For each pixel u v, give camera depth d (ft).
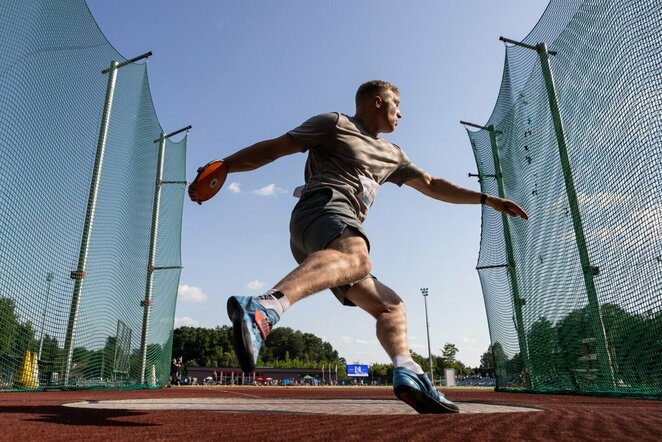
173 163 36.86
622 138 13.76
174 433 4.07
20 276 17.72
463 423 4.85
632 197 13.33
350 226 6.07
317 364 338.75
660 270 12.10
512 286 24.40
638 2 12.94
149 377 31.96
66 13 19.86
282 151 6.69
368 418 5.65
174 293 38.04
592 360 16.42
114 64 24.81
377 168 7.28
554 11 18.83
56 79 19.19
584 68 16.19
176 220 37.88
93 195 22.89
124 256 26.73
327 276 5.41
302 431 4.22
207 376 256.11
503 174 25.66
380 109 7.53
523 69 21.95
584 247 16.49
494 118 26.99
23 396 14.29
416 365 6.78
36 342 19.01
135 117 28.07
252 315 4.58
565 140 18.06
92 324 22.70
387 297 7.20
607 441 3.53
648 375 13.26
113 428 4.42
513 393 24.18
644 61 12.63
